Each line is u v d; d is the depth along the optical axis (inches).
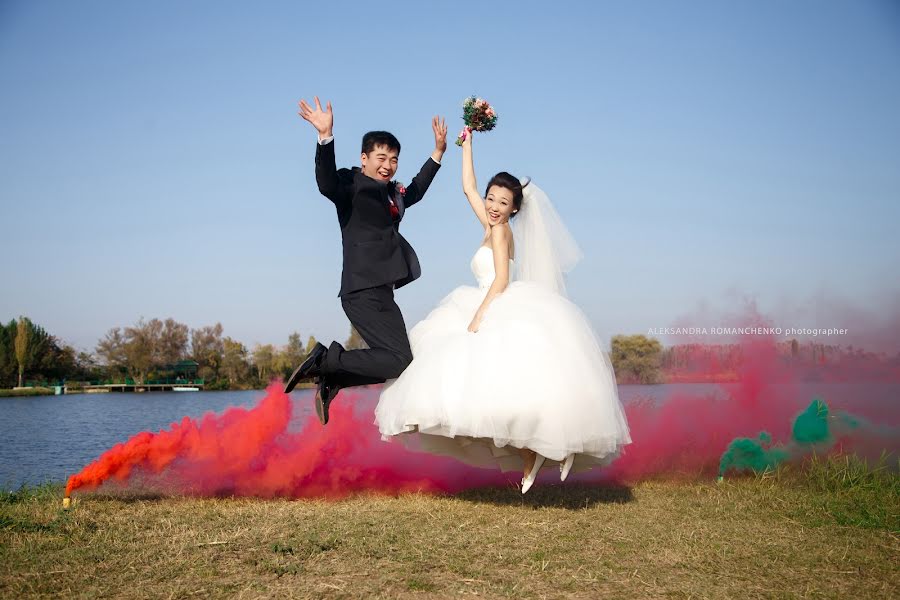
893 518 212.2
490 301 230.7
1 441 487.2
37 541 180.5
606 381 216.7
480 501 243.6
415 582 148.9
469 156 270.8
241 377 1964.8
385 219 233.6
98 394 1742.1
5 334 2192.4
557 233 253.9
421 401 210.8
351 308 231.1
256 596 140.0
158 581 149.3
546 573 156.6
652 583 150.5
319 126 217.5
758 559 168.9
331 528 196.2
